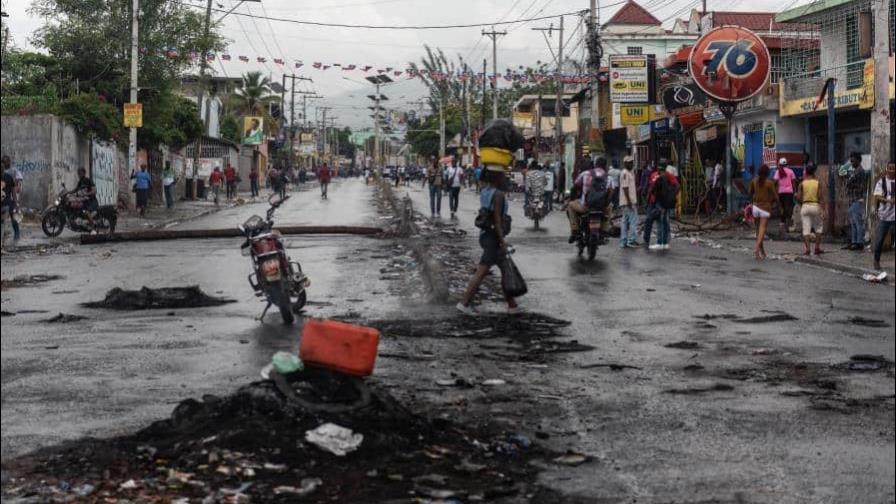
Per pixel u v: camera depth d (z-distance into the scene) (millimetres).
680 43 70812
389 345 10781
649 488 6172
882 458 6824
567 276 17641
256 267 12523
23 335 11438
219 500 5621
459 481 6156
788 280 17359
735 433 7449
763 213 21516
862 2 32750
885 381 9250
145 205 40562
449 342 11055
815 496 6047
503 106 112625
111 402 8016
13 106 38781
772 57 43062
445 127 132000
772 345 11070
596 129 46531
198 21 46750
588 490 6117
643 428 7570
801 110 34375
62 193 28656
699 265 19719
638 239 26938
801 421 7797
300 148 144625
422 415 7621
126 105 41156
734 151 40281
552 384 9023
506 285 13375
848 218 23766
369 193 71312
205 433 6633
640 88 42062
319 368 6980
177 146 58594
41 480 5957
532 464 6625
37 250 24172
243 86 110750
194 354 10172
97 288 16266
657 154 45906
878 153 21938
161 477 6012
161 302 14273
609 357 10344
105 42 45438
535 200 30922
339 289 15789
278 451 6348
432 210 37656
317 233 28109
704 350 10766
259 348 10539
